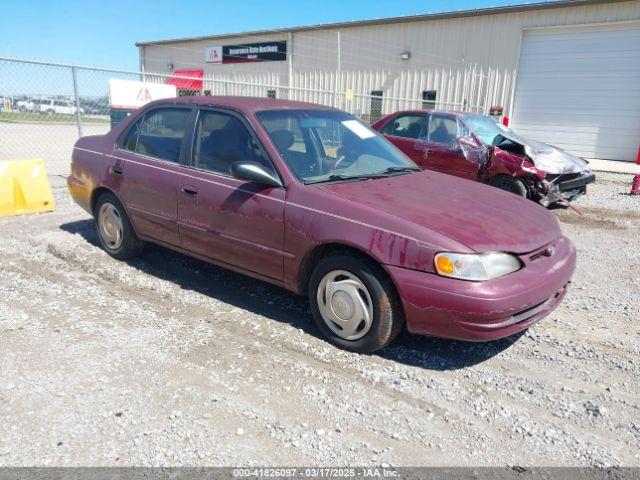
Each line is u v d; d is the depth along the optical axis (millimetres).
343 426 2787
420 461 2547
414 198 3730
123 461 2469
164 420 2775
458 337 3164
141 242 5184
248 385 3129
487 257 3135
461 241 3152
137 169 4785
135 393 3002
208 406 2910
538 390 3182
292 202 3686
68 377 3137
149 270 5051
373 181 4051
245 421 2793
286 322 4000
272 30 24781
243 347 3586
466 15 18766
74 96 9328
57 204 7781
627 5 15781
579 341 3820
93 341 3588
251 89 26859
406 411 2939
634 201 9703
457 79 19594
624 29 16094
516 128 18641
